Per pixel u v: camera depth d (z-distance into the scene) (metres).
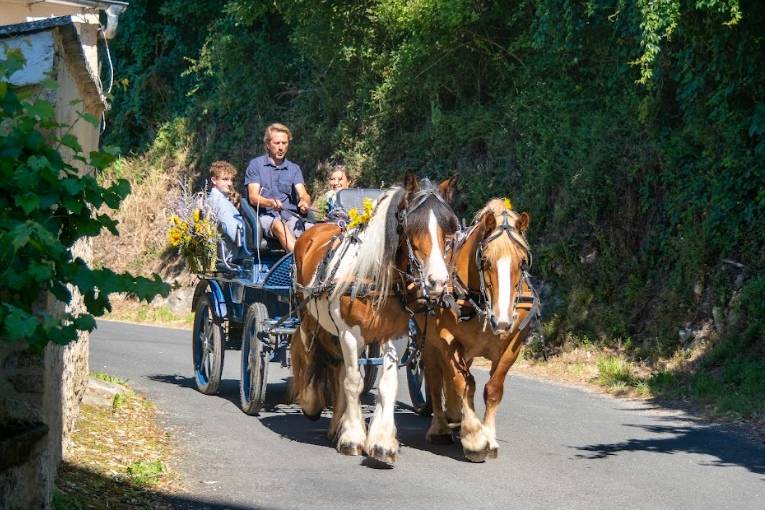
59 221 4.45
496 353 8.45
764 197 13.45
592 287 15.82
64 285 4.45
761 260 13.48
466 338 8.26
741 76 13.66
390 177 21.78
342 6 22.39
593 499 7.05
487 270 7.81
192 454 8.24
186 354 15.53
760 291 12.93
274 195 11.11
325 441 9.00
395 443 7.93
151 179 29.72
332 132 24.59
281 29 28.23
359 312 8.05
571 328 15.34
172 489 7.03
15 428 5.08
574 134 17.47
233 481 7.38
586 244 16.33
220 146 28.78
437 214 7.59
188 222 12.11
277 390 11.98
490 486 7.39
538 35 17.06
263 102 28.03
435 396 8.97
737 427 10.13
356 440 8.41
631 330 14.81
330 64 23.47
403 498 6.98
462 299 8.12
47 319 4.11
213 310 11.37
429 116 21.66
